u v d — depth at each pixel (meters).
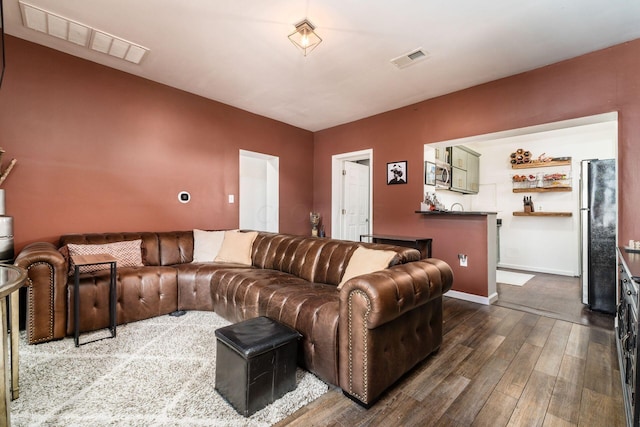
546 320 2.81
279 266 3.02
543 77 2.99
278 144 4.88
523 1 2.07
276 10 2.19
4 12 2.26
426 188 3.99
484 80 3.32
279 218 4.93
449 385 1.76
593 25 2.33
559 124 2.96
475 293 3.40
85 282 2.39
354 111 4.40
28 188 2.68
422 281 1.85
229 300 2.62
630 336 1.52
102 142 3.10
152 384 1.71
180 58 2.92
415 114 4.03
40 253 2.19
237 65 3.05
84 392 1.62
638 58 2.50
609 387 1.73
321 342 1.76
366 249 2.39
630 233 2.52
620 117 2.58
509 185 5.66
